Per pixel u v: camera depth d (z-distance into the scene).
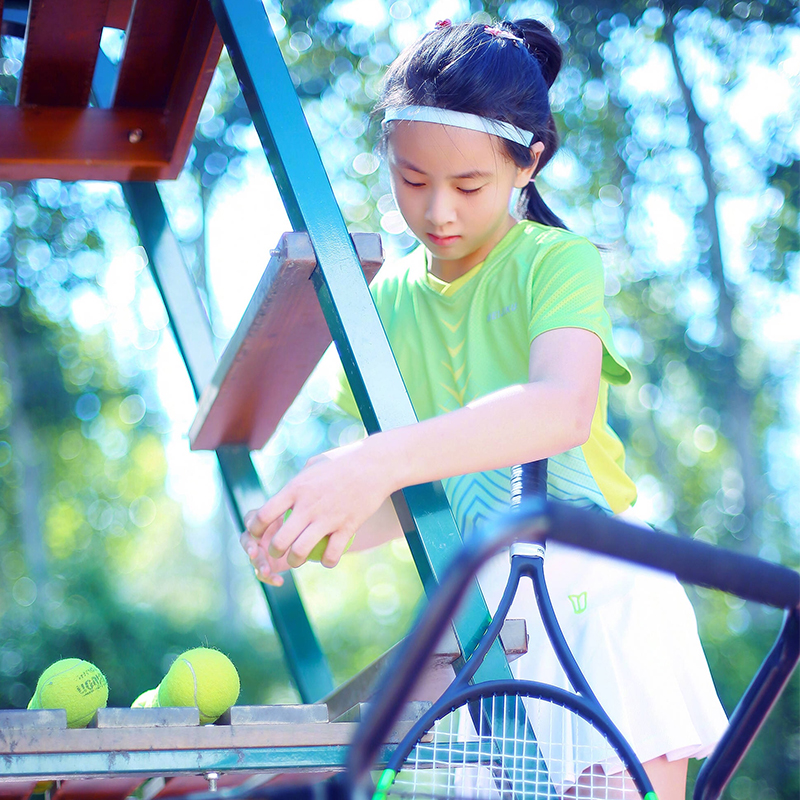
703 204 12.00
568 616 1.33
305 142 1.13
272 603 1.66
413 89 1.32
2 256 12.17
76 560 9.95
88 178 1.80
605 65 11.42
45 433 13.74
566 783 1.19
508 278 1.44
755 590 0.62
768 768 7.87
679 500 13.20
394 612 15.46
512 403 1.04
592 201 11.83
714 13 11.45
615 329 12.27
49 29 1.55
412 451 0.95
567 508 0.54
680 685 1.32
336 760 0.91
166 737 0.86
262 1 1.19
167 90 1.75
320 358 1.44
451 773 1.04
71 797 1.24
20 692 8.69
